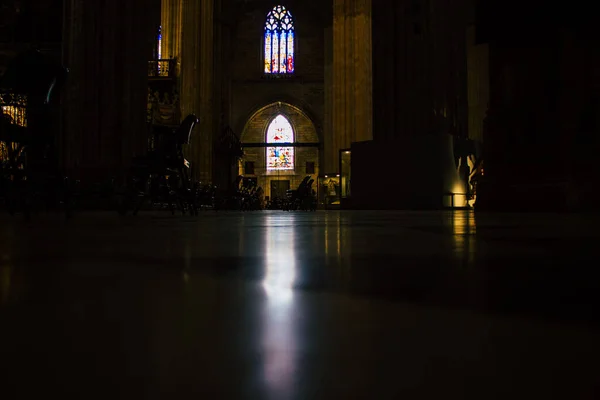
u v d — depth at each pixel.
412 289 1.19
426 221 6.15
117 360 0.57
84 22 13.28
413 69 16.36
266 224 5.54
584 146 9.07
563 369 0.55
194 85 31.08
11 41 20.11
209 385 0.49
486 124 10.23
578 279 1.37
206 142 31.72
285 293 1.13
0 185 7.23
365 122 31.00
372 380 0.51
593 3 8.68
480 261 1.84
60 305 0.96
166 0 31.28
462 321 0.82
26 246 2.53
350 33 31.48
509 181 9.88
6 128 6.86
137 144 13.75
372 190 17.42
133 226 4.79
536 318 0.85
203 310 0.91
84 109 13.18
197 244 2.69
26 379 0.50
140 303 0.99
